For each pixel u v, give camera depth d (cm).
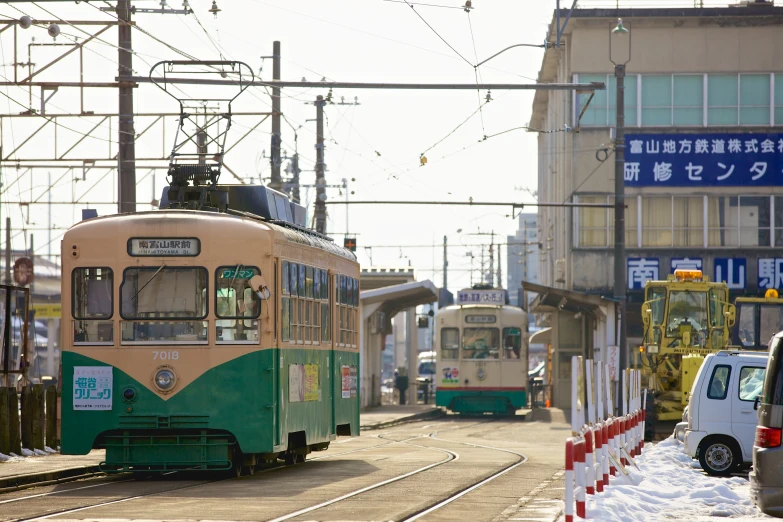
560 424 7106
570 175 8812
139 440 2861
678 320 5962
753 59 8681
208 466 2853
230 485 2753
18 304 4797
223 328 2875
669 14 8619
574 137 8769
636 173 8750
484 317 8062
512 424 7131
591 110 8744
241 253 2891
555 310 9331
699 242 8731
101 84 4762
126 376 2858
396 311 9838
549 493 2548
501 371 8025
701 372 3350
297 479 2919
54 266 14525
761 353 3362
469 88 4250
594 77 8712
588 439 2331
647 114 8738
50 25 4328
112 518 2045
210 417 2850
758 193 8700
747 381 3312
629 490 2548
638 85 8725
